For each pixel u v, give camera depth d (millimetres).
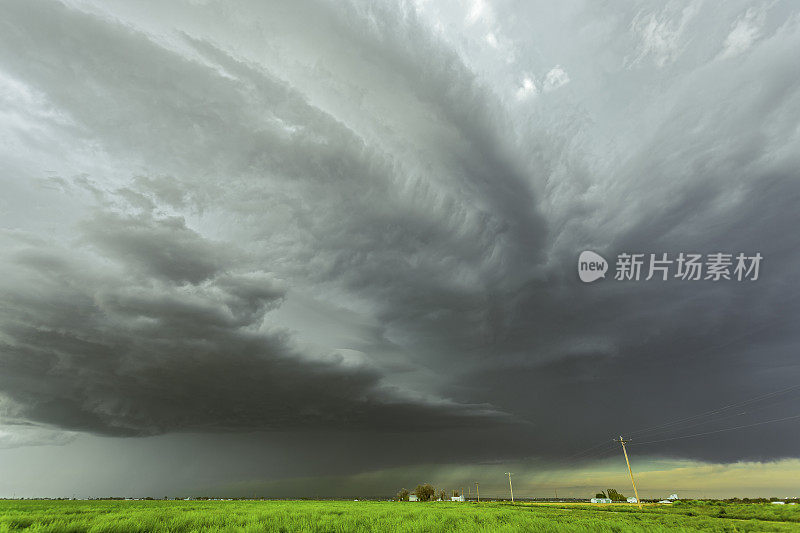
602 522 20859
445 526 18438
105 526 14867
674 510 45812
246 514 23281
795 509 37750
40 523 16719
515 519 22766
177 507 36469
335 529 17125
